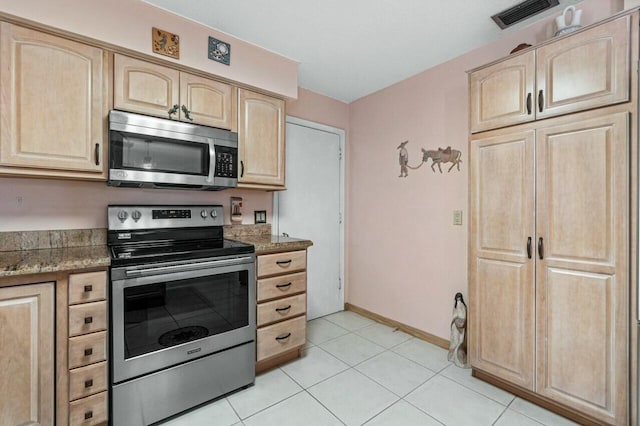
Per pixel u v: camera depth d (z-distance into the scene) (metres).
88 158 1.66
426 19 1.98
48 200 1.82
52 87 1.56
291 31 2.12
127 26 1.74
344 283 3.49
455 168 2.48
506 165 1.86
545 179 1.69
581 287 1.58
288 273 2.23
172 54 1.89
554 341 1.67
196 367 1.76
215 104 2.11
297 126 3.05
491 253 1.93
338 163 3.41
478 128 1.99
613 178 1.48
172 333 1.69
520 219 1.80
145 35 1.80
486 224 1.96
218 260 1.85
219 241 2.28
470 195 2.04
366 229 3.30
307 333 2.85
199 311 1.79
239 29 2.09
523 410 1.76
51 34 1.56
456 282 2.48
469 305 2.06
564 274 1.63
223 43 2.11
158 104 1.87
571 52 1.60
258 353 2.06
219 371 1.85
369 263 3.26
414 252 2.81
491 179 1.93
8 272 1.26
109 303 1.52
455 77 2.48
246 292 1.98
